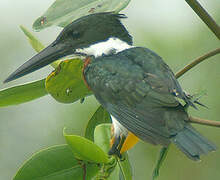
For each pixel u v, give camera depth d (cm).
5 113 1400
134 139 807
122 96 812
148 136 752
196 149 721
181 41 1238
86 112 1255
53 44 897
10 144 1396
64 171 773
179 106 775
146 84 803
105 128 828
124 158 806
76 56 898
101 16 894
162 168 1298
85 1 814
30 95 831
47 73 1423
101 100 838
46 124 1355
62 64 813
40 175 766
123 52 866
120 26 898
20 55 1452
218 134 1260
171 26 1262
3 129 1400
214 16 1272
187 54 1230
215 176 1282
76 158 764
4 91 809
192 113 1228
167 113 762
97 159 759
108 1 805
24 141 1386
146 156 1301
